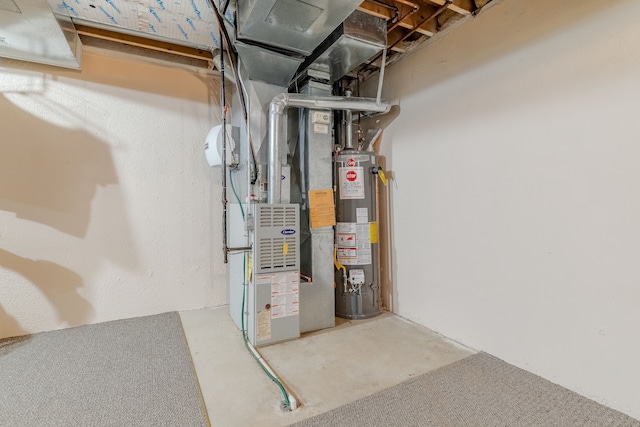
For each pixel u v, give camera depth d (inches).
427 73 94.8
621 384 56.2
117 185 100.3
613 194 57.1
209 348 81.4
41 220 91.1
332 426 53.0
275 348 81.8
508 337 73.7
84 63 96.1
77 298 95.2
